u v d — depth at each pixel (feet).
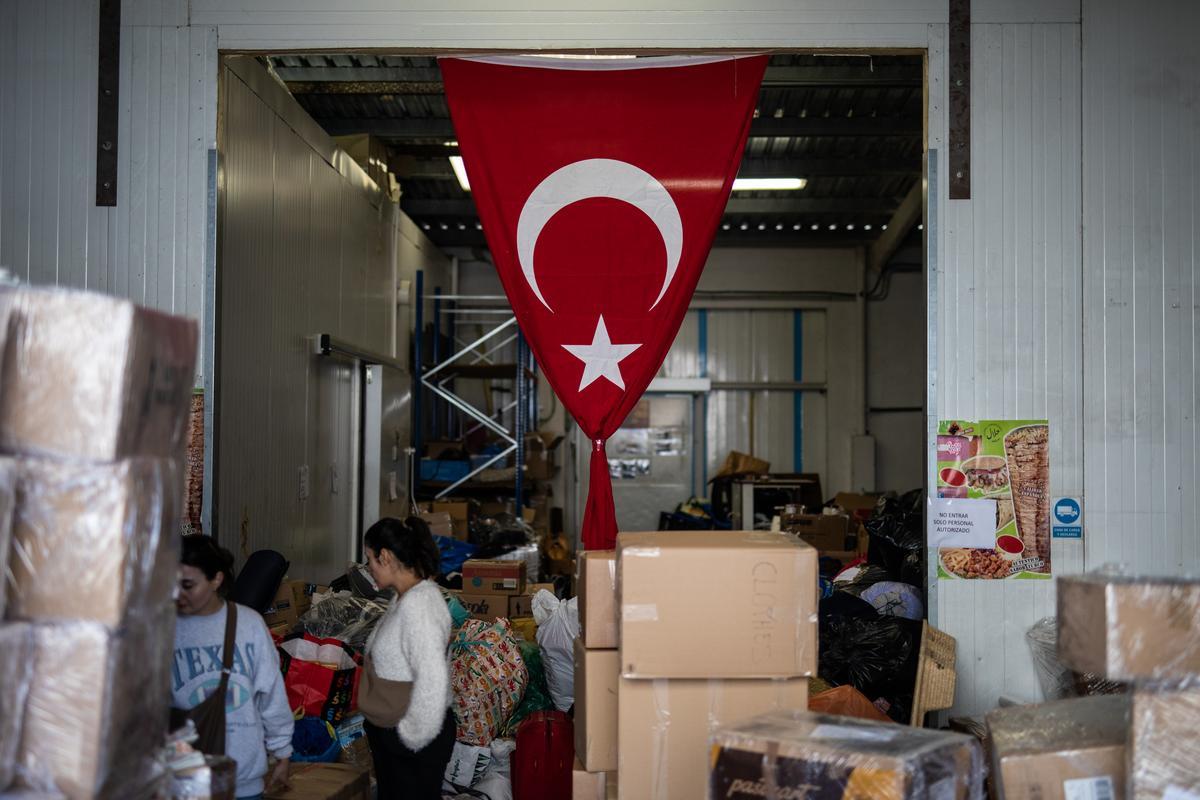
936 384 12.69
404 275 27.61
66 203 12.67
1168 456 12.60
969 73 12.85
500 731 13.04
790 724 7.24
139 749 6.05
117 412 5.62
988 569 12.57
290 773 10.19
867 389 34.94
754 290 35.27
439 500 26.91
